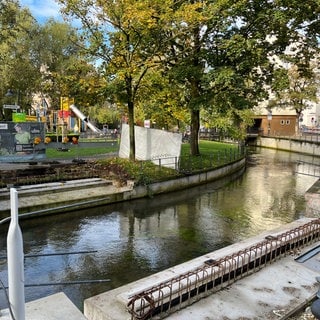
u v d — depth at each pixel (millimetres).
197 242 9617
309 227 6688
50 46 36062
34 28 34969
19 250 2266
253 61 17125
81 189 12992
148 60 15734
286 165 28297
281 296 4656
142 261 8211
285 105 42750
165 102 20453
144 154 18188
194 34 18109
